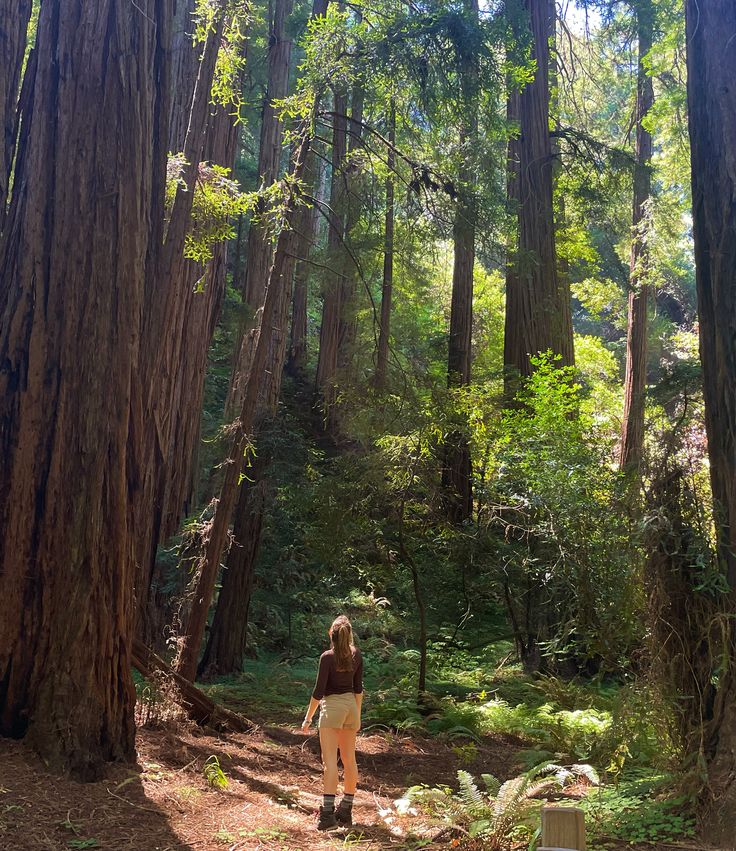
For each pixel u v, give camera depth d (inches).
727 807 186.7
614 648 367.9
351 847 197.8
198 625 373.1
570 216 731.4
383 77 380.2
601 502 383.9
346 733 226.1
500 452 464.4
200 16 436.1
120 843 177.9
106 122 239.3
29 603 223.3
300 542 622.5
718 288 218.8
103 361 233.1
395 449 426.0
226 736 318.0
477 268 964.0
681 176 757.9
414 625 582.6
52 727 215.2
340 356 858.8
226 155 565.0
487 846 197.6
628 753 275.3
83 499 227.3
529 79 403.9
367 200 446.0
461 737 376.5
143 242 246.1
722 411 216.1
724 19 223.3
